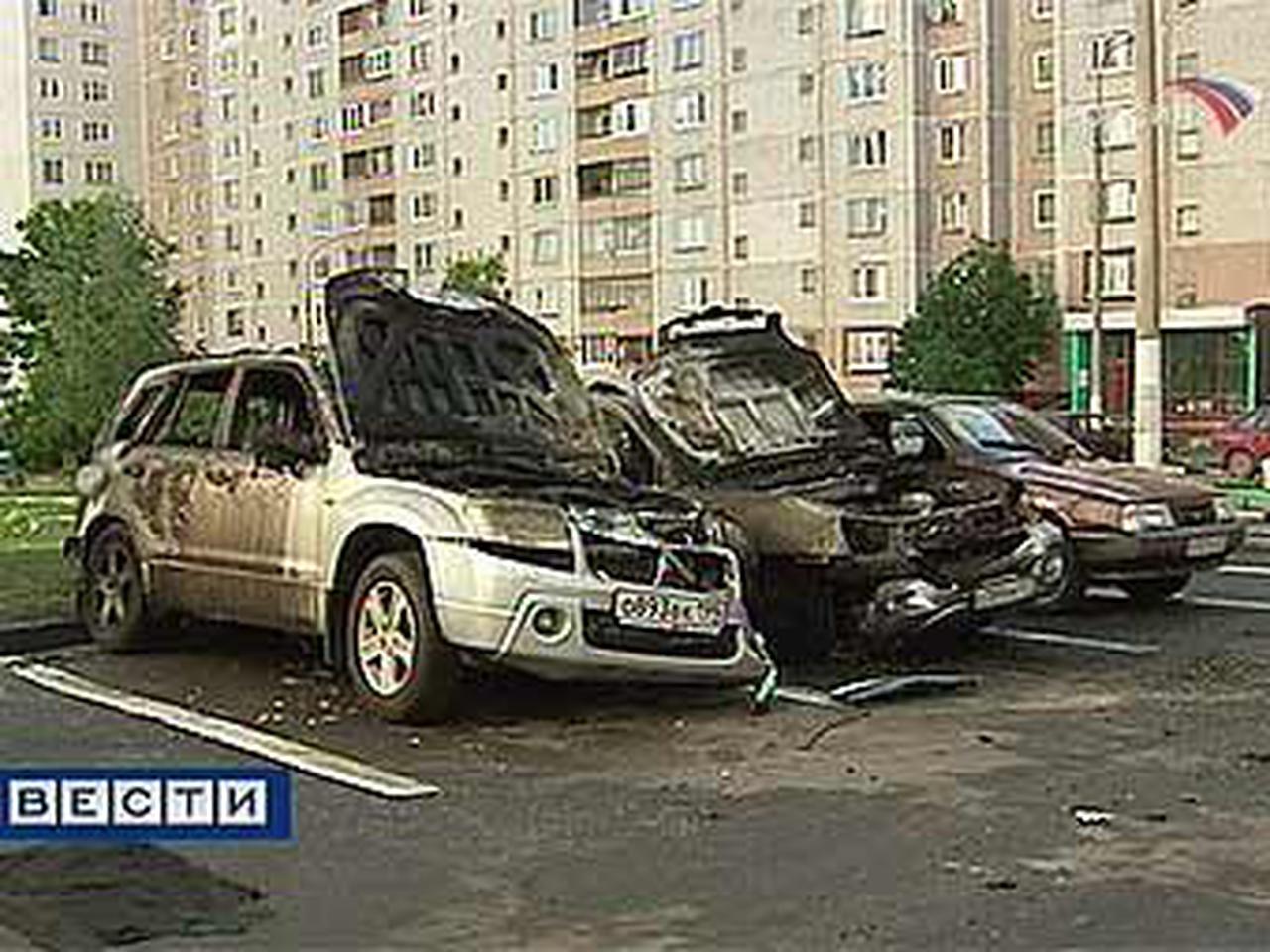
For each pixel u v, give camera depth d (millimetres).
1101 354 49625
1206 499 12883
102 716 9023
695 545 9016
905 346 57500
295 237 90000
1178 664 10391
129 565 10852
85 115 109250
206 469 10211
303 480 9523
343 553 9172
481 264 71812
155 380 11094
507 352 10375
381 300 10016
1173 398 55000
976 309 56531
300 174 89375
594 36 71750
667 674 8688
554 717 8961
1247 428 35719
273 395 10117
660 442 10945
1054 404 58094
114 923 5773
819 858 6387
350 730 8688
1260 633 11602
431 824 6934
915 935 5520
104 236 54938
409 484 8977
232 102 94250
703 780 7594
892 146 62094
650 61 69562
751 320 11977
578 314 73125
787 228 65125
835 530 10125
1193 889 5957
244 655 10789
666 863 6363
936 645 11055
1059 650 10977
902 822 6855
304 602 9453
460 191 79250
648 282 70375
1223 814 6906
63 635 11148
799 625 10328
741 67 66312
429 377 9992
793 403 11727
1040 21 60625
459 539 8547
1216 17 53875
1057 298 58312
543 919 5770
